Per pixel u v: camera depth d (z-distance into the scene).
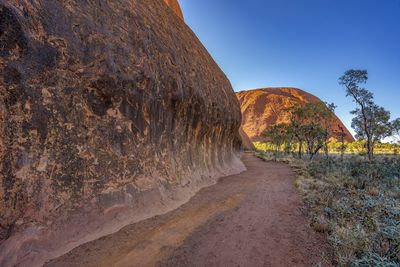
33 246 3.88
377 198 8.18
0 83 3.87
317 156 37.66
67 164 4.87
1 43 3.93
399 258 4.05
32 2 4.64
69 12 5.52
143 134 7.44
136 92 7.06
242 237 5.16
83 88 5.48
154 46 8.77
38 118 4.43
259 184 12.25
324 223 5.71
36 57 4.46
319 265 3.90
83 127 5.38
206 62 16.48
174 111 9.58
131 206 6.09
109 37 6.53
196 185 10.48
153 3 11.32
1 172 3.78
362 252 4.30
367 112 29.72
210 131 14.47
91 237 4.73
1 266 3.40
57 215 4.46
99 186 5.46
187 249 4.54
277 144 51.38
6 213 3.76
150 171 7.38
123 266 3.88
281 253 4.40
